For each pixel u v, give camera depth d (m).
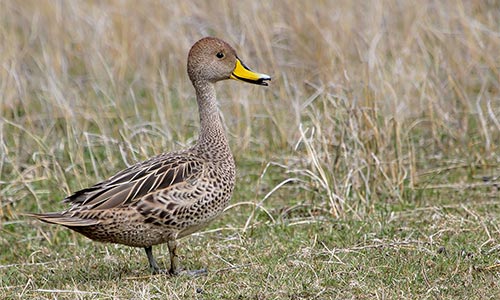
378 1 21.25
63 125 19.36
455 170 17.41
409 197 16.05
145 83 21.62
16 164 17.58
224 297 11.65
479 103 18.97
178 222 12.23
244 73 13.51
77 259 13.84
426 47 21.42
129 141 17.48
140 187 12.02
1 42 21.91
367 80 17.19
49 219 11.73
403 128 18.05
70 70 22.53
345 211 15.08
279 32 21.91
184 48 21.88
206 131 13.04
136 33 22.59
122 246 14.25
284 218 15.32
